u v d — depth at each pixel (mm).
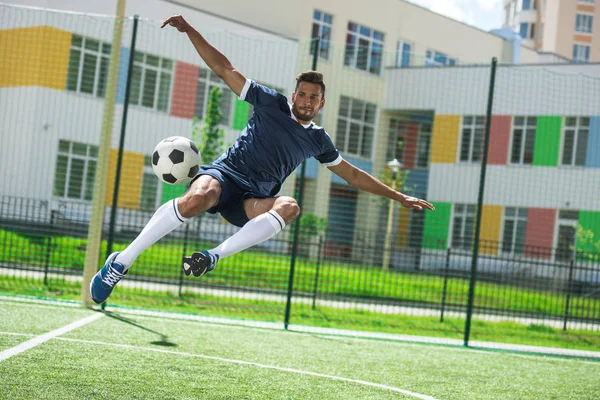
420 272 12875
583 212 21516
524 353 9750
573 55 57344
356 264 13320
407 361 7848
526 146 22422
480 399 6012
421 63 32844
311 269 13133
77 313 8969
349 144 24844
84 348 6480
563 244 21609
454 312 12672
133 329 8078
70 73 19562
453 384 6613
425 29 32844
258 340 8352
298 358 7281
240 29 22172
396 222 22719
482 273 12938
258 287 12094
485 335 11391
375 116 24625
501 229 22469
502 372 7660
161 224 4445
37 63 19000
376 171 24438
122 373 5562
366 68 25719
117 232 13141
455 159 23266
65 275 12172
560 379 7504
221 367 6285
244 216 4777
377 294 13117
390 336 10219
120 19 9906
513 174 22453
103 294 4496
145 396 4879
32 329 7277
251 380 5836
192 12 21688
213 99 19984
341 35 30547
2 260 12086
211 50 4777
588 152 21578
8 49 19000
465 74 23219
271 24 29109
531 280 13141
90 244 9820
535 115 22203
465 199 22969
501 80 22672
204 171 4809
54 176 19344
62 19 19312
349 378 6391
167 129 20844
